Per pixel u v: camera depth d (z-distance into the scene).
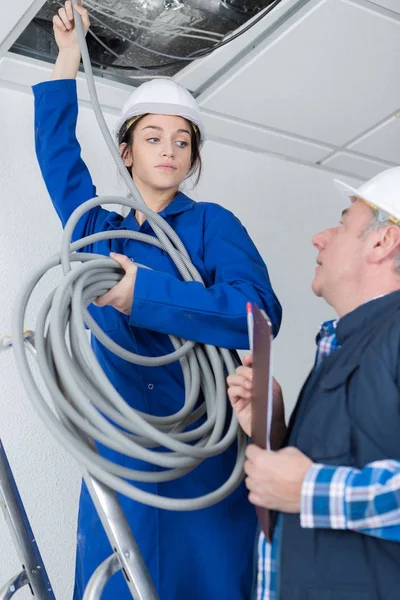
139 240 1.74
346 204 3.21
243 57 2.37
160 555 1.57
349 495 1.11
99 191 2.55
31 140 2.47
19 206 2.40
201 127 1.87
